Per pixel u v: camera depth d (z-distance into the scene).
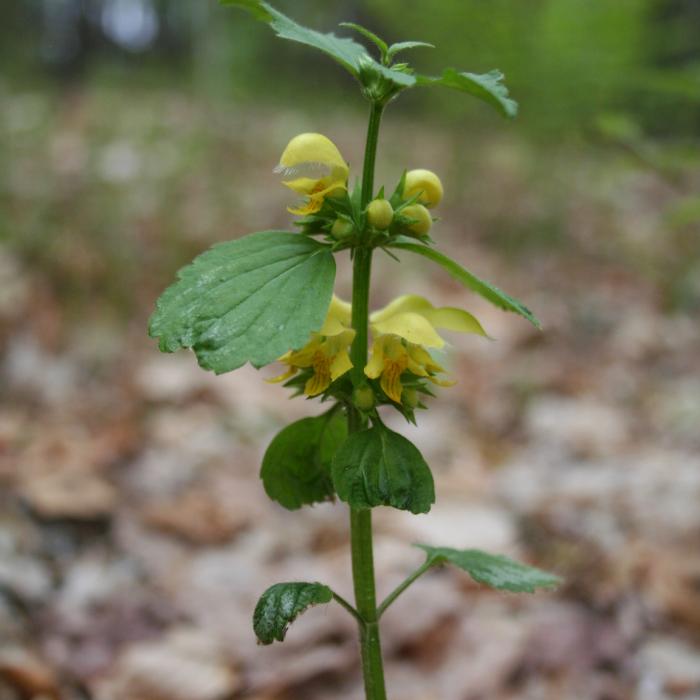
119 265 0.96
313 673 0.47
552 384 0.87
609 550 0.58
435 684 0.48
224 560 0.58
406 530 0.61
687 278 1.11
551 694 0.47
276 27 0.25
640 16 0.89
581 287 1.10
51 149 1.42
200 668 0.47
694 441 0.75
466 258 1.15
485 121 1.38
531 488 0.69
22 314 0.86
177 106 2.02
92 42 3.26
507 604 0.54
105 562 0.56
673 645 0.50
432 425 0.79
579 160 1.40
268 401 0.81
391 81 0.25
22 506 0.59
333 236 0.26
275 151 1.61
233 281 0.24
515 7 0.83
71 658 0.47
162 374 0.82
